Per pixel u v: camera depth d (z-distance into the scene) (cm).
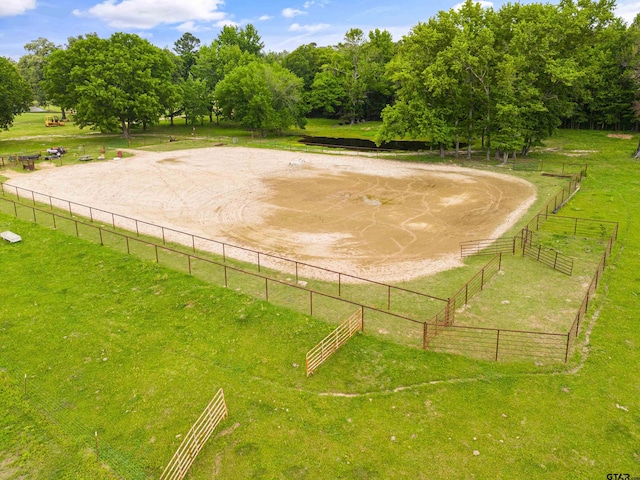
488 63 5462
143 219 3578
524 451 1367
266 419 1520
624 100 7606
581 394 1598
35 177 4959
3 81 6844
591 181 4600
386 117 5912
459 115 5834
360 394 1630
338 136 8588
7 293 2412
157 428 1496
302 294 2341
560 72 5050
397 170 5353
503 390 1627
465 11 5822
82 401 1633
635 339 1922
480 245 3003
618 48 7606
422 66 5738
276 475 1302
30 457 1395
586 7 5597
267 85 8269
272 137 8350
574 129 8119
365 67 9925
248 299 2278
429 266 2692
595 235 3134
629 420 1477
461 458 1348
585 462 1325
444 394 1612
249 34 11325
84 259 2802
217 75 9988
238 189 4478
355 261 2773
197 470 1323
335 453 1376
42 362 1856
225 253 2897
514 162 5609
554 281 2470
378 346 1891
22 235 3189
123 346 1950
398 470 1312
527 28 5259
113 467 1350
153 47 7969
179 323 2117
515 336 1953
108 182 4734
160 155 6291
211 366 1806
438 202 4016
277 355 1862
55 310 2245
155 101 7475
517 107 5228
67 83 7475
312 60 11969
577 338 1930
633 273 2544
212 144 7306
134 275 2575
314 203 4019
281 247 3006
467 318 2100
